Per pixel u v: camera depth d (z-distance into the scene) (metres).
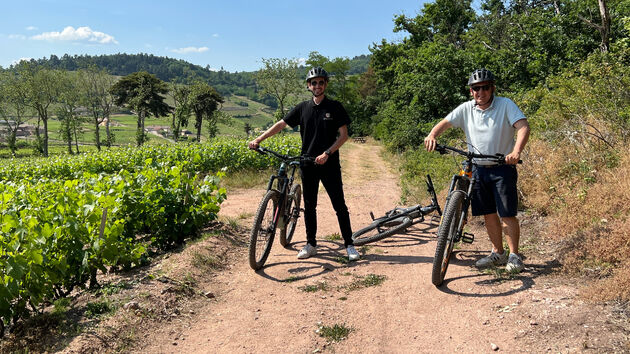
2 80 73.25
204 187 5.87
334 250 5.19
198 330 3.30
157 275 4.17
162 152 16.80
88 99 82.69
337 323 3.32
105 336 3.06
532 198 5.93
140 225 5.56
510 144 3.90
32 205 4.78
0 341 3.08
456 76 22.05
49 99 76.12
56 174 15.87
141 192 5.49
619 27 16.50
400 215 5.79
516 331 2.92
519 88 17.69
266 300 3.79
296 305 3.66
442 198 7.87
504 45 20.91
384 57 37.81
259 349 3.00
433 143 4.00
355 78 76.06
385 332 3.16
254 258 4.36
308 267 4.56
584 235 4.19
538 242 4.68
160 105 95.06
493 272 4.00
